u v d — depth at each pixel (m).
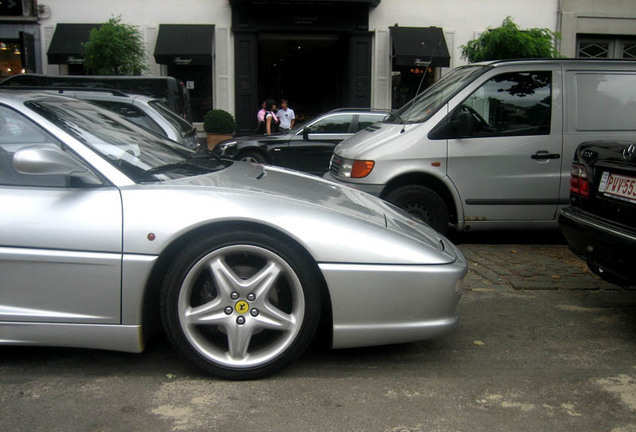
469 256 6.21
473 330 4.09
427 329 3.27
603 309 4.56
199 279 3.21
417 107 6.85
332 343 3.25
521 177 6.31
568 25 18.64
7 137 3.33
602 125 6.37
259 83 20.73
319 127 11.73
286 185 3.70
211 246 3.09
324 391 3.14
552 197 6.37
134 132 4.09
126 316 3.13
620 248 3.71
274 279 3.15
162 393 3.08
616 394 3.19
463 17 18.56
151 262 3.07
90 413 2.87
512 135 6.29
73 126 3.51
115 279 3.09
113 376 3.26
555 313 4.46
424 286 3.22
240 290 3.13
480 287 5.10
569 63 6.39
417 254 3.25
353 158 6.37
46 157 3.00
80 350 3.58
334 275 3.14
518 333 4.05
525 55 12.91
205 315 3.14
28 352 3.54
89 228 3.08
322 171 11.71
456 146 6.26
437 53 17.89
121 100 7.01
